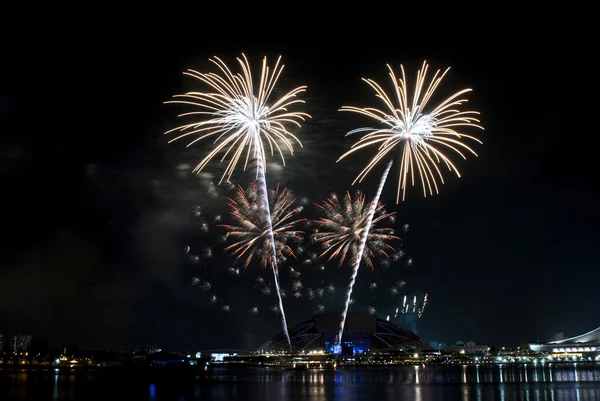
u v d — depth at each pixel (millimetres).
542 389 107250
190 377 169250
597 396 91500
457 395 95500
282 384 129625
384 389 110812
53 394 100625
